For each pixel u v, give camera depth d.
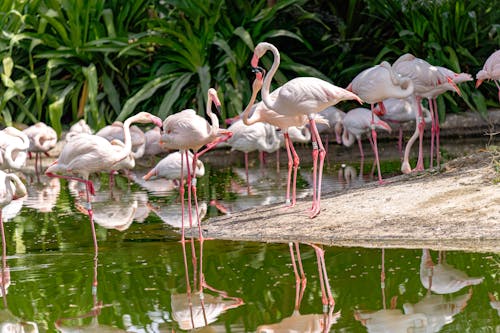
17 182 9.38
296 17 20.61
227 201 12.13
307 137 16.22
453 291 6.96
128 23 21.12
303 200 11.35
